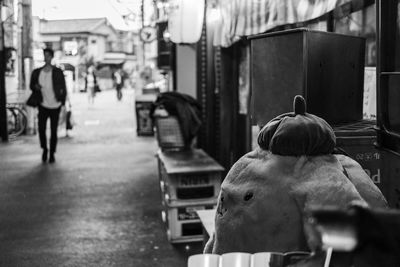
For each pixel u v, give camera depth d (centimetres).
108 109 2931
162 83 2914
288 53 304
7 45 1653
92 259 527
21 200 790
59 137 1642
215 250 222
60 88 1127
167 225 602
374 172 303
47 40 4159
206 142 955
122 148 1387
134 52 6222
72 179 953
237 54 827
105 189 866
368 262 155
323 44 304
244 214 212
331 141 215
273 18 468
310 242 181
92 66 4888
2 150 1353
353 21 426
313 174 207
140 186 888
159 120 807
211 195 587
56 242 582
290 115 227
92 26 4969
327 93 310
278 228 206
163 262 520
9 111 1669
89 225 651
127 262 519
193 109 809
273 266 171
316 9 390
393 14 296
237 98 841
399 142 281
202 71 965
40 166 1098
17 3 1691
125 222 664
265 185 211
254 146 665
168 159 658
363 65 337
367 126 317
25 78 1708
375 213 103
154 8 1209
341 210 99
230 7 627
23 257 534
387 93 295
